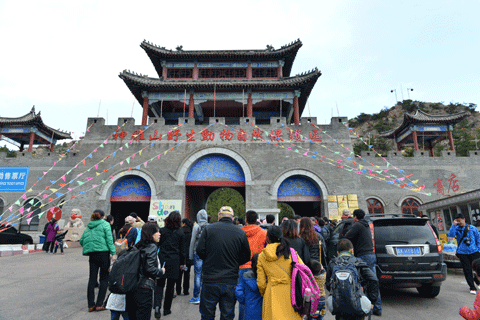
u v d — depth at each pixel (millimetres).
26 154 23531
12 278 9070
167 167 19656
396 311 6422
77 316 5945
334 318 6207
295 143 20172
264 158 19812
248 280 4402
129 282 4270
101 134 20500
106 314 6090
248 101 25031
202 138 20188
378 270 6781
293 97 25203
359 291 4180
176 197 19031
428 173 22422
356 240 6367
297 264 3938
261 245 5590
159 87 24516
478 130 61125
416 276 6648
